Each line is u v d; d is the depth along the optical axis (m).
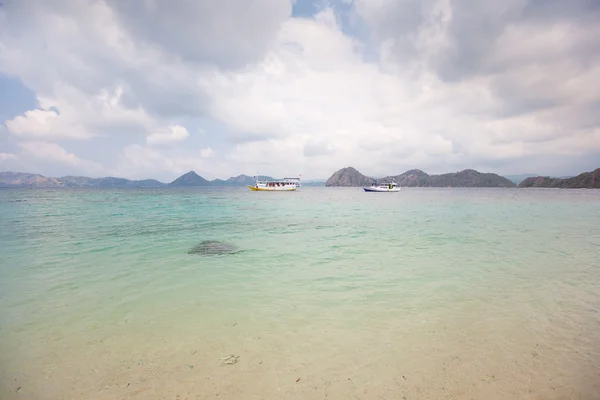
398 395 4.06
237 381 4.35
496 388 4.21
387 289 8.34
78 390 4.18
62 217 26.80
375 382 4.33
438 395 4.07
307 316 6.58
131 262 11.41
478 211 35.78
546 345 5.33
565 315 6.57
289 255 12.68
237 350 5.19
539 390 4.17
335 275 9.75
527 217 28.44
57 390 4.18
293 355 5.04
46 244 14.71
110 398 4.00
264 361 4.86
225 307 7.09
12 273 9.87
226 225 22.44
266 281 9.11
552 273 9.89
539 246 14.51
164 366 4.72
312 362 4.83
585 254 12.76
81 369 4.66
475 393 4.11
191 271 10.24
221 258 12.12
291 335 5.72
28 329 5.96
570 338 5.57
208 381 4.34
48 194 87.56
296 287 8.55
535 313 6.67
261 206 44.72
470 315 6.59
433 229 20.50
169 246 14.42
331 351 5.16
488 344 5.36
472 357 4.96
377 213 33.34
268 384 4.28
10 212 31.41
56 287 8.49
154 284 8.81
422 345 5.33
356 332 5.83
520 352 5.11
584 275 9.64
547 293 7.96
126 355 5.04
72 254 12.67
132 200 57.66
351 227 21.59
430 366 4.72
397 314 6.66
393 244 15.08
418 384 4.29
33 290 8.23
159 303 7.34
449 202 56.12
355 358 4.95
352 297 7.73
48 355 5.05
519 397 4.04
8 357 4.99
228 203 51.75
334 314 6.68
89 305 7.19
